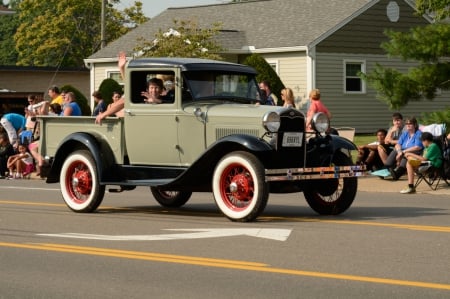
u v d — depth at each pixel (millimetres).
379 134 23766
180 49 40438
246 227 14070
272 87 41062
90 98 54031
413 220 14961
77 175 16516
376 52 46344
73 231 14000
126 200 18938
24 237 13414
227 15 50469
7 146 27062
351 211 16500
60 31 82125
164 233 13609
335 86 44844
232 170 14750
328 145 15352
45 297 9391
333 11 46094
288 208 17156
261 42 45531
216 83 15836
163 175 15805
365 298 9062
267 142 14594
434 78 27609
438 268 10562
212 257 11477
